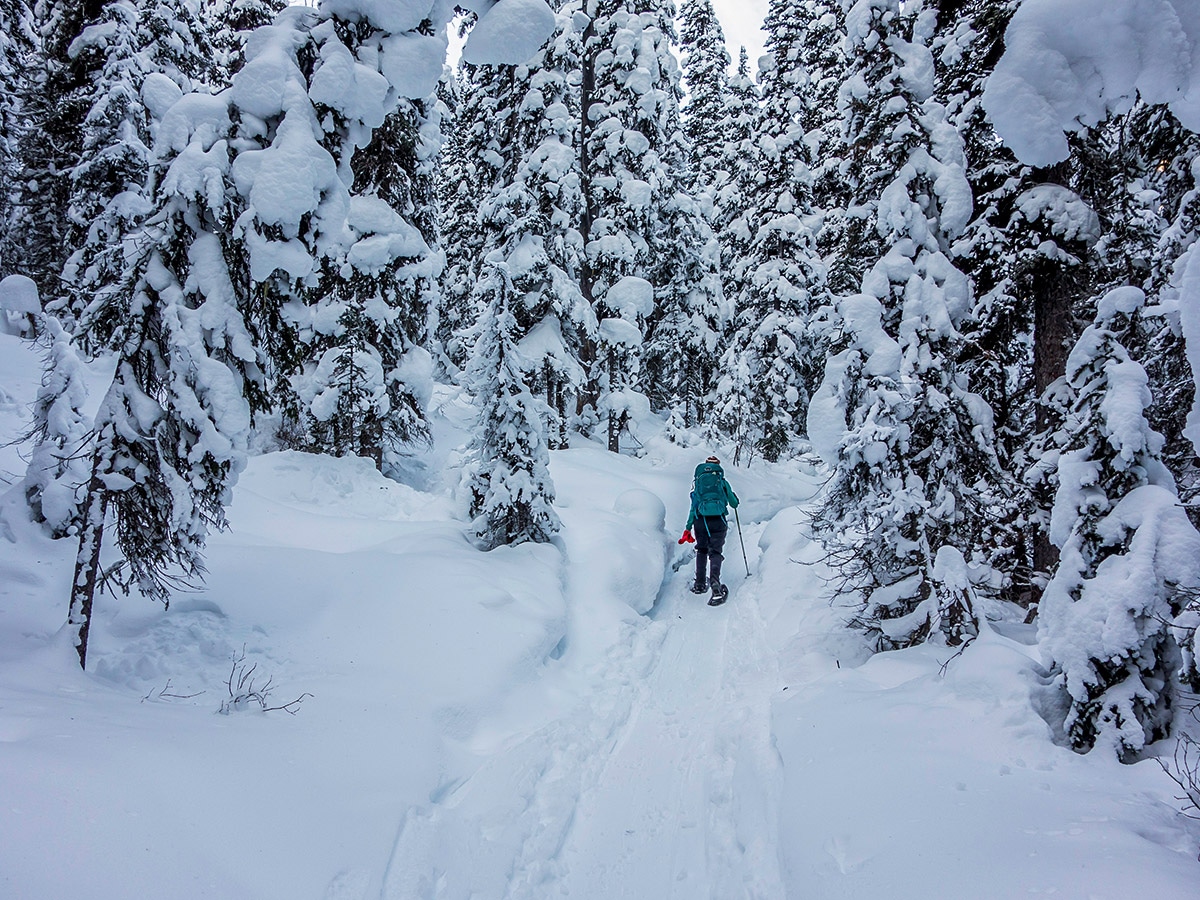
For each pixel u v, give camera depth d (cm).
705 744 455
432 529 764
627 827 361
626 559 778
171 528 452
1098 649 342
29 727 277
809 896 260
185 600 505
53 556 536
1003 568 682
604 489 1130
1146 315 381
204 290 455
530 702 496
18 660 381
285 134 452
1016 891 222
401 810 323
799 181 1650
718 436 1761
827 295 1631
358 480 961
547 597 625
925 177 577
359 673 455
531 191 1341
